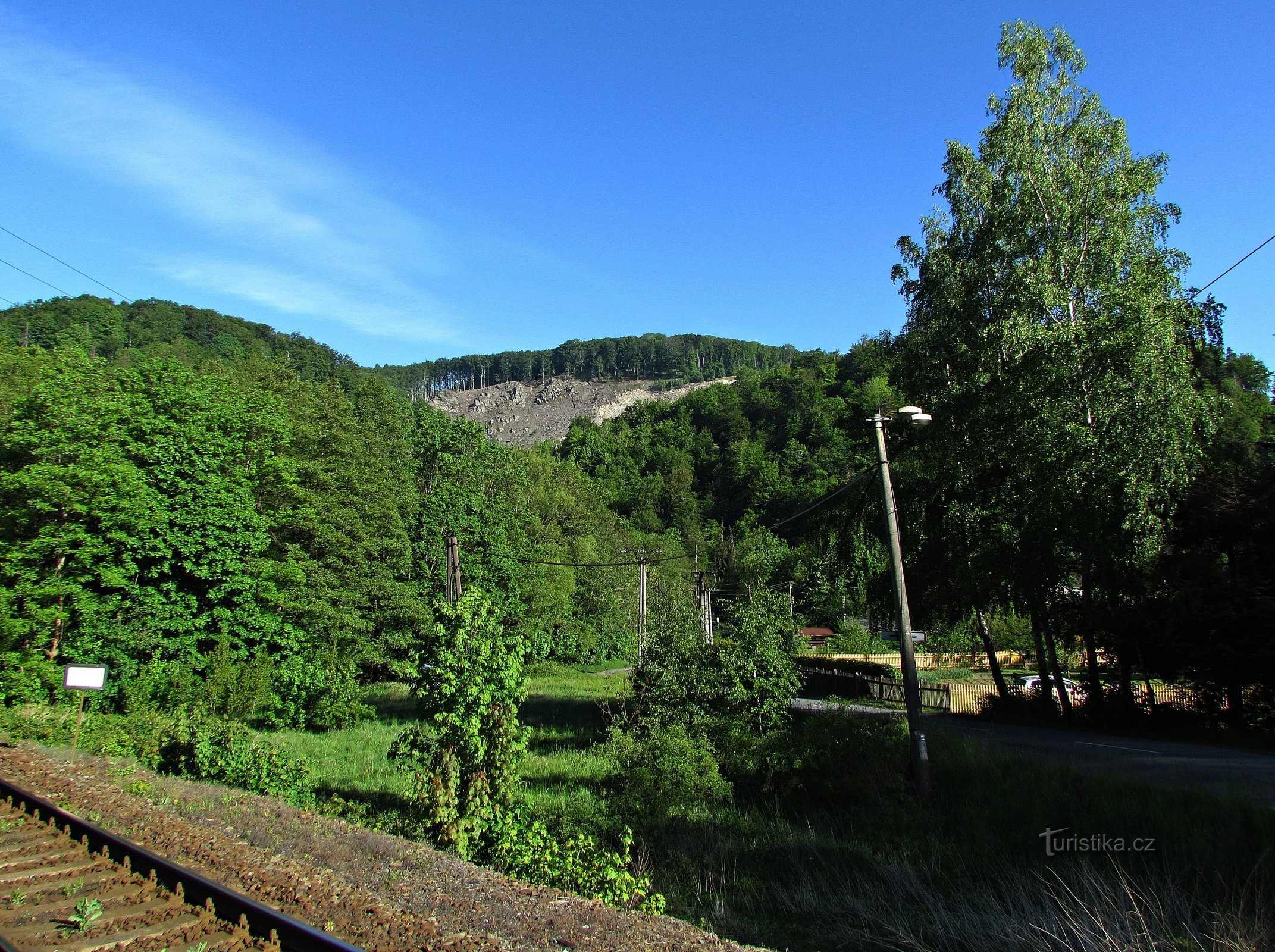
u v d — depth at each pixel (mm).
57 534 22422
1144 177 24000
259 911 5590
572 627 61312
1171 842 9883
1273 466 21562
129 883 6492
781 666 16953
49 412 23203
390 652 40750
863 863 10516
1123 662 24172
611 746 15008
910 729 14273
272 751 13289
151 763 14578
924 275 28547
